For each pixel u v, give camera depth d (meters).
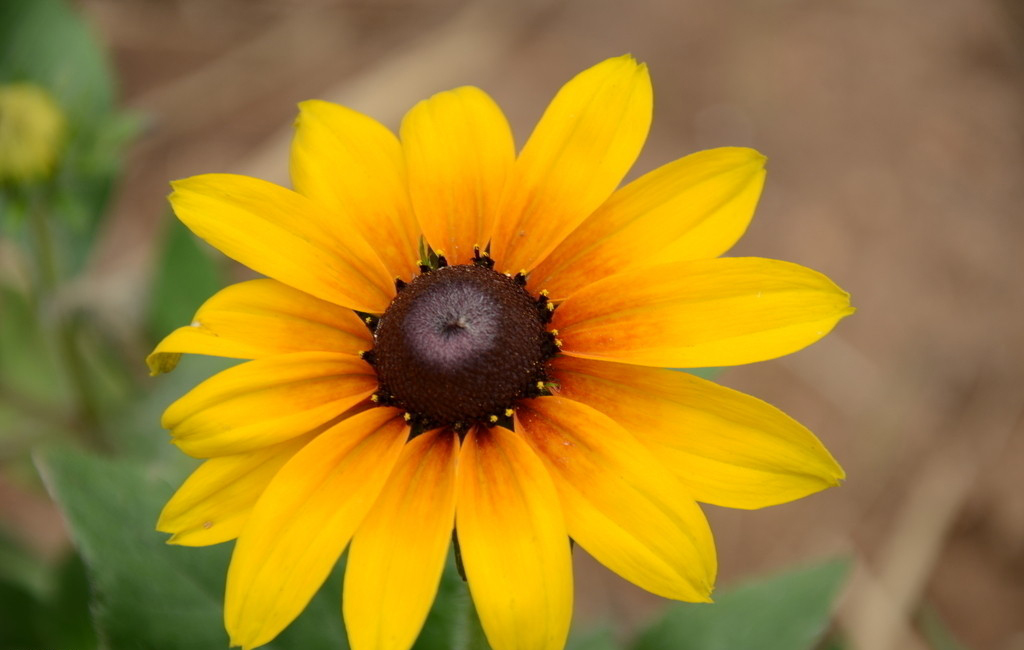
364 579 0.21
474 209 0.24
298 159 0.23
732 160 0.23
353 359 0.23
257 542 0.21
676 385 0.22
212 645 0.26
